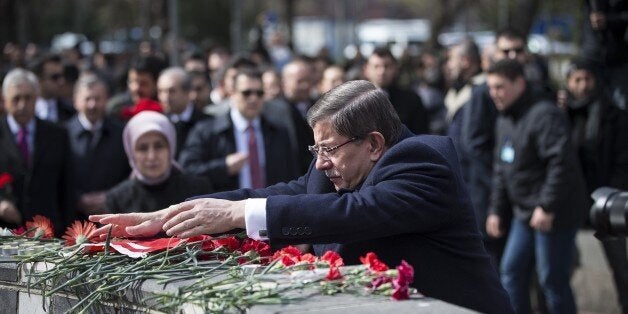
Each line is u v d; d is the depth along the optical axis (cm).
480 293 373
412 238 371
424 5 3962
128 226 391
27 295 389
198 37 3731
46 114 1068
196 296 314
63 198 818
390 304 306
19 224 747
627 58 949
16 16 3109
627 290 543
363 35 4091
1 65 1948
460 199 374
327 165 377
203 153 803
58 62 1073
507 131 774
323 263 342
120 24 3969
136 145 620
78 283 358
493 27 3100
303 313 296
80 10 3866
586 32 980
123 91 1182
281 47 2214
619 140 901
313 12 5522
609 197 467
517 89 764
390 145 378
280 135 826
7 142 797
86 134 841
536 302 873
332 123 371
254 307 303
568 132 752
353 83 379
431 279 369
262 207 360
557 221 746
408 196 357
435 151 371
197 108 878
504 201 791
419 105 945
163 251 373
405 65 1859
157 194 626
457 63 1091
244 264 355
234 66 991
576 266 875
